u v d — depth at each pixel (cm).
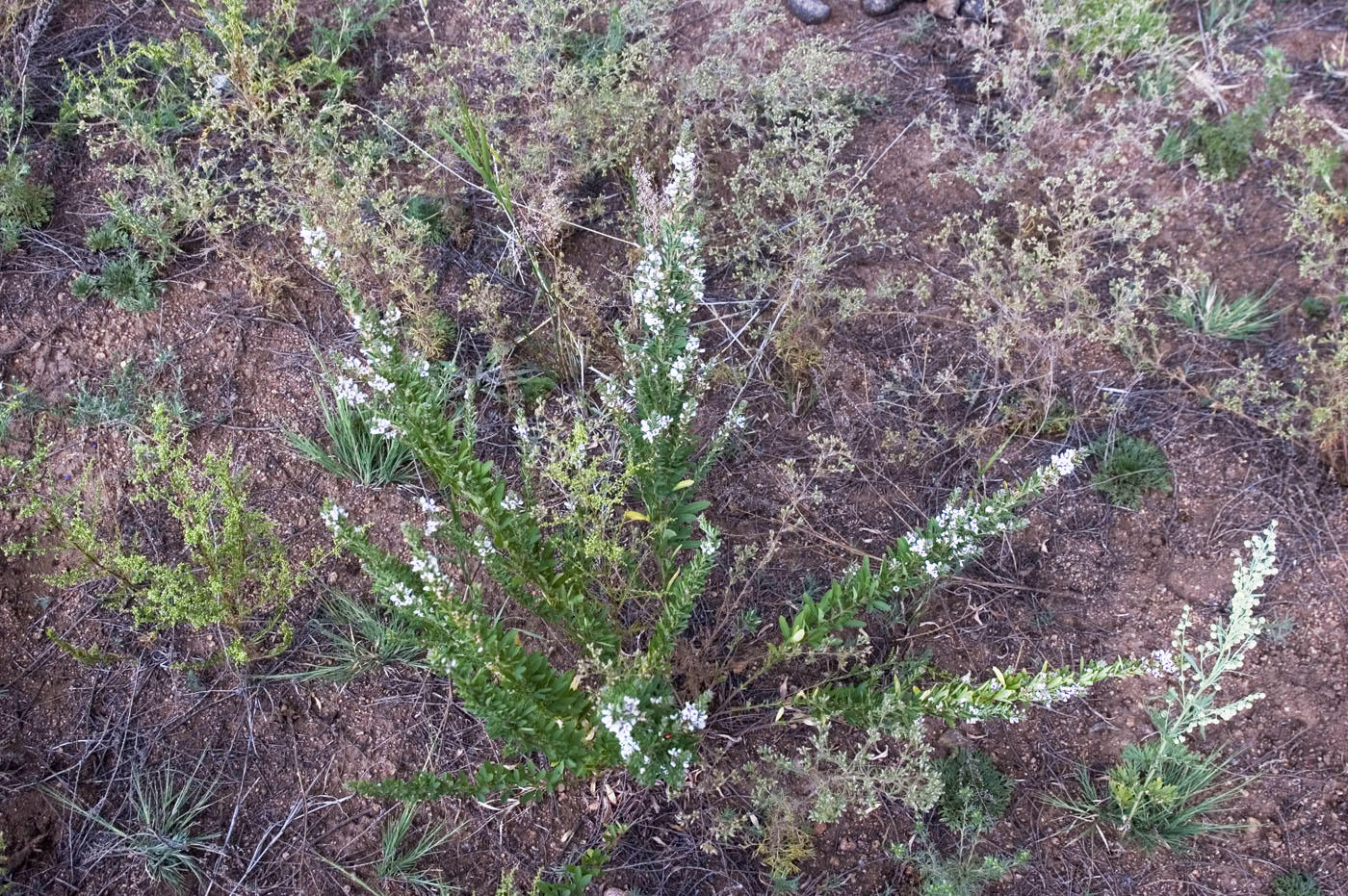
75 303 113
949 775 96
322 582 102
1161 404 117
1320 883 93
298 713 97
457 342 115
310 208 111
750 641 102
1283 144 135
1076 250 114
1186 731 99
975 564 107
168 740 95
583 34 138
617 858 92
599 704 80
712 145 132
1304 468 113
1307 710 100
